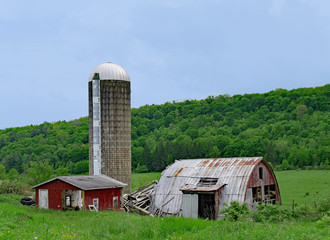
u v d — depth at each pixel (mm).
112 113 70875
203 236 22672
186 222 28891
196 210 43438
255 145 153875
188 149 156250
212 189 42312
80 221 34781
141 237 24938
